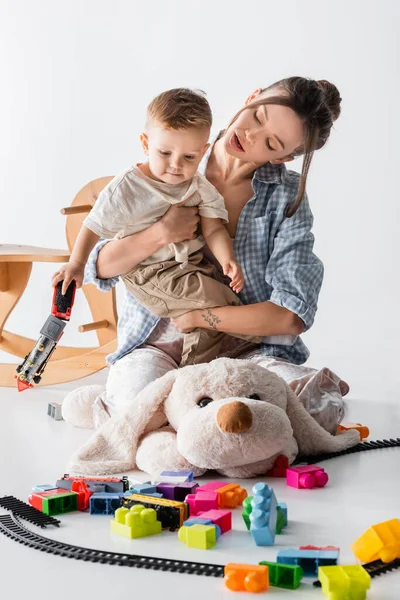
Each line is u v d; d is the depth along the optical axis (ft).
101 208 4.94
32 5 9.42
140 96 9.23
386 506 3.82
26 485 4.13
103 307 7.57
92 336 9.37
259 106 4.83
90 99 9.35
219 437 4.00
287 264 5.10
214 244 4.99
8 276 7.28
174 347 5.25
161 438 4.30
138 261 5.01
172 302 5.01
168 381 4.42
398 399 6.44
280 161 5.10
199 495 3.71
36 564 3.17
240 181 5.22
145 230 4.96
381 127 8.73
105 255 5.03
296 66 8.84
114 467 4.32
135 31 9.16
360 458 4.66
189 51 9.07
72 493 3.80
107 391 5.05
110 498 3.73
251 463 4.22
